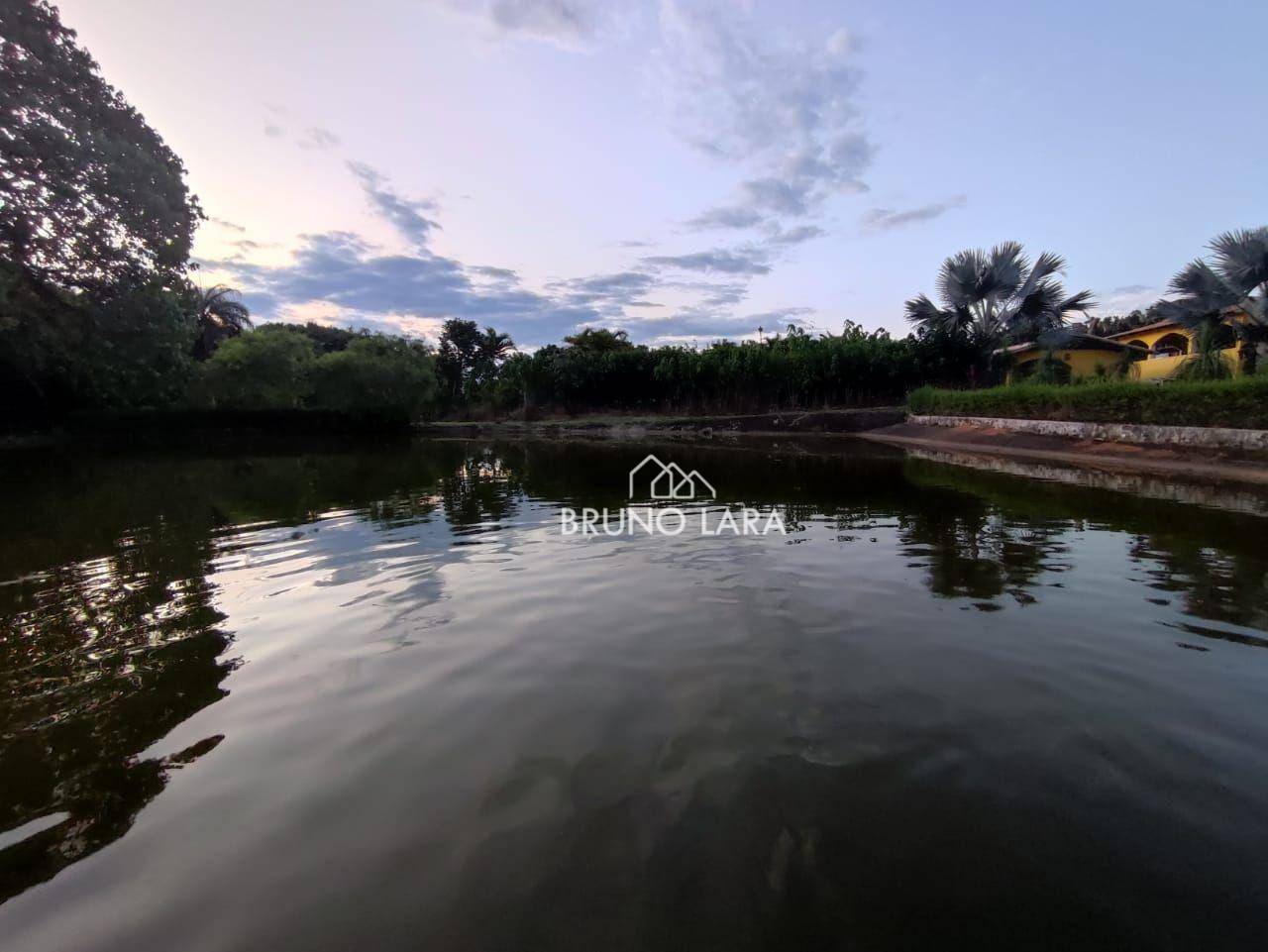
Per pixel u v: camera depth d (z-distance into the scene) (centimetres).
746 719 252
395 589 443
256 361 2617
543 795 205
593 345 4222
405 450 1931
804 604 394
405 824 193
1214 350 1500
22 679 305
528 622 370
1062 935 150
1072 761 221
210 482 1111
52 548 589
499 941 150
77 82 1430
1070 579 445
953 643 329
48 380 2198
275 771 224
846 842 182
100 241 1434
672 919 155
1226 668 297
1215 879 167
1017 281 2208
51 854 184
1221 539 560
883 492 873
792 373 2684
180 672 310
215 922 157
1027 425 1630
